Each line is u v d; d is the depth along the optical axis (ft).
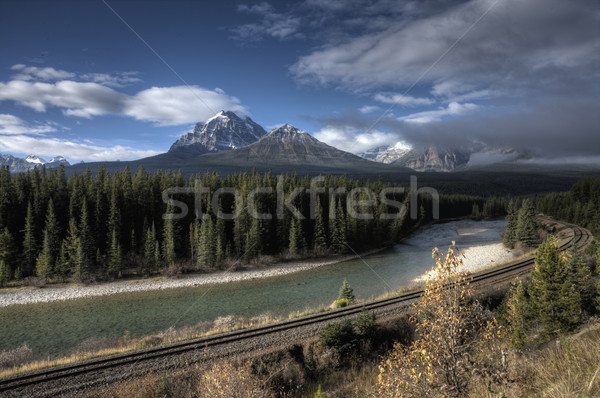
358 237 264.52
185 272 201.46
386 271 193.26
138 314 127.85
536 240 234.17
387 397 25.18
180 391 50.57
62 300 152.66
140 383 51.67
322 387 56.95
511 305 75.15
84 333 108.27
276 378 57.88
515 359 23.75
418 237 326.85
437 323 23.68
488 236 327.26
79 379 53.47
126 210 232.32
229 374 44.39
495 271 123.44
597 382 17.39
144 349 63.93
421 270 189.88
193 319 119.44
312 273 198.39
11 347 97.30
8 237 186.39
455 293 23.62
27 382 52.19
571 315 66.54
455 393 21.80
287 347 65.21
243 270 208.74
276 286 169.17
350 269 204.95
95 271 191.21
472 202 580.30
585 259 118.21
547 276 70.74
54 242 196.13
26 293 161.38
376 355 67.00
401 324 76.02
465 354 22.45
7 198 205.77
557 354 24.31
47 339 103.30
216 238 220.64
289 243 247.50
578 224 337.11
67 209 219.41
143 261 199.52
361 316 73.72
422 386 23.17
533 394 19.83
